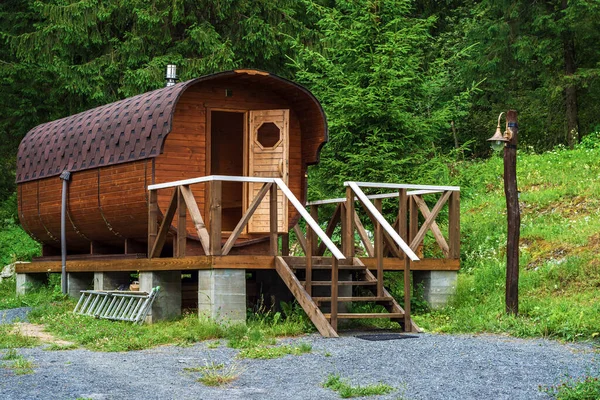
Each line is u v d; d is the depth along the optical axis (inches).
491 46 1075.9
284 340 442.3
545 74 1056.8
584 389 310.8
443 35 1170.6
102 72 985.5
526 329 450.0
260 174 555.5
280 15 1030.4
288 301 538.0
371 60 645.3
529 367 360.5
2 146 1073.5
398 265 526.9
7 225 971.9
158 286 510.6
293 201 479.8
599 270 528.4
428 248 701.3
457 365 365.7
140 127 534.3
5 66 1002.1
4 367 364.8
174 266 495.5
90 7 961.5
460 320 490.0
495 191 855.1
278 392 319.3
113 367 369.1
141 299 503.8
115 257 568.7
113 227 577.3
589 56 1086.4
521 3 1039.0
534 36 1030.4
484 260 644.1
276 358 387.5
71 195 609.0
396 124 640.4
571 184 791.7
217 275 468.8
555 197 749.9
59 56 995.3
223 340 445.7
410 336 452.8
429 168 671.1
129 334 455.2
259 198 486.9
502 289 547.2
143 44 989.8
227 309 470.6
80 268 601.6
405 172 645.9
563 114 1127.6
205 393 317.1
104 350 420.2
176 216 525.3
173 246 522.6
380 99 632.4
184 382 337.7
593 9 959.0
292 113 582.2
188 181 483.5
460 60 1128.8
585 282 519.8
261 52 1018.7
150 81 952.9
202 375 352.2
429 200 647.8
